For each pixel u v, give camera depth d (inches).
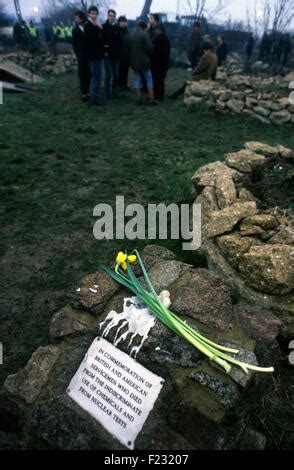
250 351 67.8
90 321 77.7
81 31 297.9
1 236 130.8
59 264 117.6
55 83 413.7
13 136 233.0
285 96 276.4
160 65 329.1
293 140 241.0
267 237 98.8
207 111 297.4
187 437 57.8
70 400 65.1
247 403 66.5
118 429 60.7
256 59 634.8
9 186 167.3
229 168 138.3
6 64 414.6
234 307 79.4
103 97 351.3
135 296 81.4
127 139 239.1
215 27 853.8
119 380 65.9
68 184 172.2
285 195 130.9
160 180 178.4
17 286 107.9
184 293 81.0
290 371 82.4
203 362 66.6
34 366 69.8
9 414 65.0
